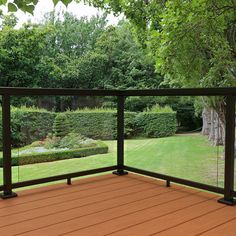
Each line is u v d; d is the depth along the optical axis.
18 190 3.32
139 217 2.56
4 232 2.28
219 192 2.97
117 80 17.27
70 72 17.11
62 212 2.67
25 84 14.65
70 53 19.02
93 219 2.52
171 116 5.31
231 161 2.87
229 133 2.87
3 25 14.41
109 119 4.08
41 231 2.30
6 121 3.02
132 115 5.60
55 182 3.67
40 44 14.43
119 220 2.50
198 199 3.00
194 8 4.88
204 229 2.33
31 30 14.00
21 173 3.36
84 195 3.12
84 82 17.59
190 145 4.70
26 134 3.38
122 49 17.55
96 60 17.41
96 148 3.99
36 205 2.83
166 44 5.21
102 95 3.62
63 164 3.69
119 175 3.88
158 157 4.89
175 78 5.64
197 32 5.00
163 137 5.38
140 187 3.39
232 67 4.98
